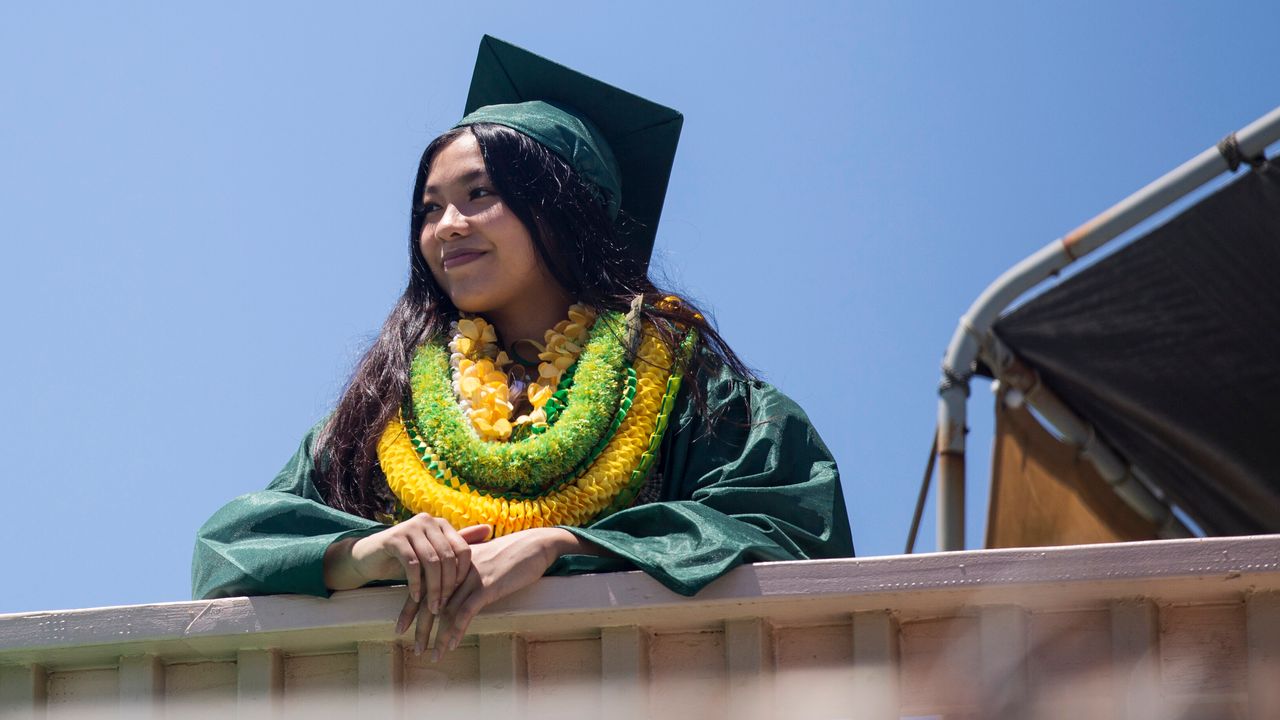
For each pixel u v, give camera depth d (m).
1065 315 18.23
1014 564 10.18
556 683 10.67
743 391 12.02
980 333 18.25
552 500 11.44
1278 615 10.15
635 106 13.47
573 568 10.60
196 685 11.00
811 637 10.58
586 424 11.64
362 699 10.68
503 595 10.44
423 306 12.68
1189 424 18.80
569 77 13.45
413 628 10.55
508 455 11.53
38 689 11.02
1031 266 18.08
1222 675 10.21
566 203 12.51
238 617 10.70
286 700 10.88
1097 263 17.86
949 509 18.03
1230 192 17.30
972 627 10.43
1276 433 18.59
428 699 10.73
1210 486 19.36
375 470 12.10
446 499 11.48
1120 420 19.08
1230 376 18.36
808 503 11.37
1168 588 10.17
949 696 10.39
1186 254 17.66
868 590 10.23
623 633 10.56
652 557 10.44
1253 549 10.02
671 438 11.86
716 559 10.41
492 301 12.37
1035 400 18.78
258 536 11.23
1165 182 17.53
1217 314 17.94
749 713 10.36
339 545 10.77
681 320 12.34
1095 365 18.55
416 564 10.44
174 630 10.70
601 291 12.48
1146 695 10.13
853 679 10.39
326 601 10.67
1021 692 10.28
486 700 10.56
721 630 10.64
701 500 11.27
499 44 13.45
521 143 12.53
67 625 10.77
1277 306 17.69
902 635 10.53
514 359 12.63
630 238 13.74
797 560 10.41
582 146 12.84
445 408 11.93
